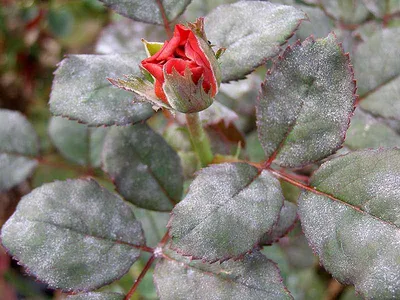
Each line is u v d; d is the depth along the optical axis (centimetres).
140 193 19
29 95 39
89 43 39
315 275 29
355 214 14
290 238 22
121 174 19
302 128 15
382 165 14
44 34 40
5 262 32
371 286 12
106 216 17
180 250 14
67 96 17
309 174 23
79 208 17
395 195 13
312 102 15
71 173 27
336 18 23
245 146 23
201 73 13
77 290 16
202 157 18
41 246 16
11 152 24
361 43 21
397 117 20
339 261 13
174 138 23
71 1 39
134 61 18
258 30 17
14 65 40
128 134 19
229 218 14
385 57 20
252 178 15
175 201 19
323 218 14
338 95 15
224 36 17
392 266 12
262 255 15
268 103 15
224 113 22
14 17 39
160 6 17
